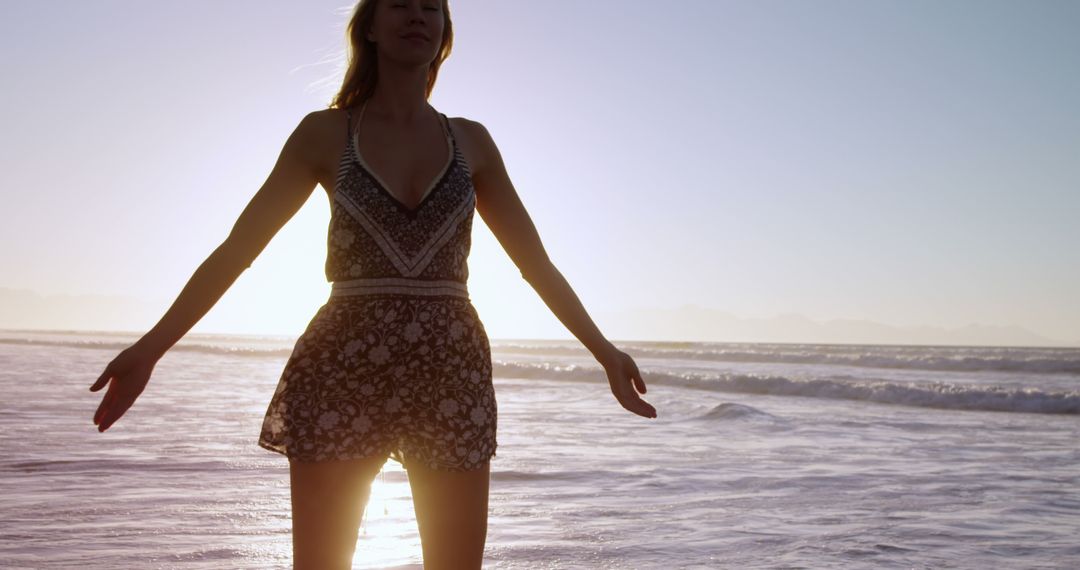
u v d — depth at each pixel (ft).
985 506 18.22
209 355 133.49
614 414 39.75
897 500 18.83
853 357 118.01
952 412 43.50
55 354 112.57
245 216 6.25
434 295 6.20
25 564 12.66
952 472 23.04
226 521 15.69
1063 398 43.75
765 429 33.81
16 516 16.03
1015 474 22.71
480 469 6.24
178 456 23.99
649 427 34.06
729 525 16.08
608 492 19.54
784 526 16.03
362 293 6.10
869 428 35.06
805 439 30.68
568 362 119.96
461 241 6.40
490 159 6.84
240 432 30.04
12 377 61.26
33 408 37.83
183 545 13.89
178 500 17.63
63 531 14.85
